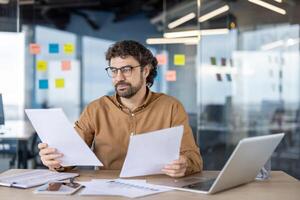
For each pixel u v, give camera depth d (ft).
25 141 13.39
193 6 13.85
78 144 5.01
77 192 4.26
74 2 15.88
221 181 4.14
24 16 14.94
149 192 4.25
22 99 13.58
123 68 5.90
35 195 4.14
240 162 4.13
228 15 13.88
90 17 16.08
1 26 12.63
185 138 5.91
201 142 14.24
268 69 14.48
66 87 15.90
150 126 6.28
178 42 14.44
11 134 13.08
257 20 14.23
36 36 15.61
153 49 15.89
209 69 14.08
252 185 4.68
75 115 15.93
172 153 4.89
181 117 6.31
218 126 14.30
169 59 14.82
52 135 5.01
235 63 14.20
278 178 5.09
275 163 14.44
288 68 14.58
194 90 14.51
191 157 5.54
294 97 14.67
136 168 4.84
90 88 16.05
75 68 15.99
